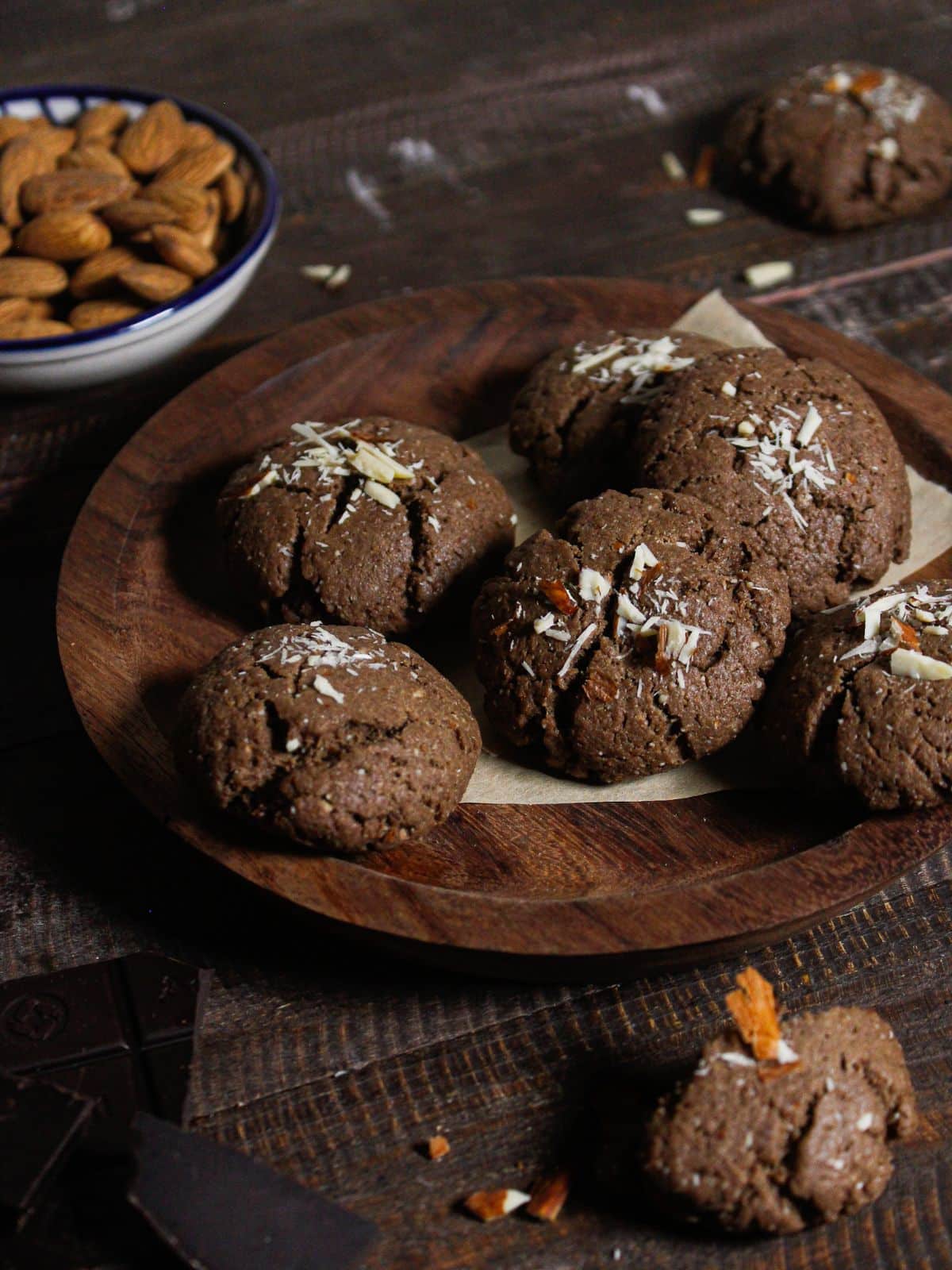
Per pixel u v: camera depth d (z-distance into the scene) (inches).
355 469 17.9
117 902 16.7
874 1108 14.9
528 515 19.0
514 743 17.1
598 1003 16.1
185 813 16.1
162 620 17.9
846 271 22.0
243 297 21.9
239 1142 15.4
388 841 16.0
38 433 20.2
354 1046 15.9
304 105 24.5
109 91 21.7
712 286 21.9
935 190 22.6
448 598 17.7
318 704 16.0
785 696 16.6
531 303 20.3
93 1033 15.5
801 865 15.8
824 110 22.6
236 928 16.5
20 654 18.4
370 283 22.1
